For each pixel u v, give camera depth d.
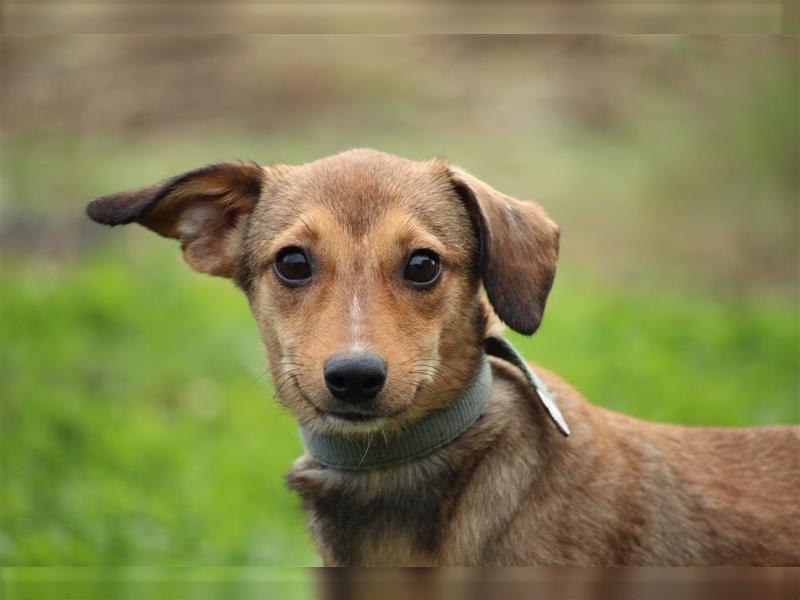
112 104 17.27
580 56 17.34
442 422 5.06
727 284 13.31
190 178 5.41
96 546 7.18
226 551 7.23
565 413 5.29
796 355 10.07
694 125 14.49
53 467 8.41
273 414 9.47
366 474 5.15
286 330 5.06
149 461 8.59
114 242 14.13
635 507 5.21
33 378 9.93
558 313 11.27
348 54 18.12
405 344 4.84
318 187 5.18
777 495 5.49
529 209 5.26
